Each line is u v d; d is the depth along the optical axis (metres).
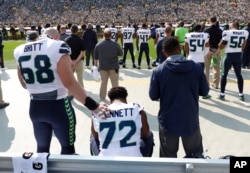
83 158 1.96
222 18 49.16
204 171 1.89
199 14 50.88
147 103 7.76
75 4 53.22
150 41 23.78
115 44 7.72
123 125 3.13
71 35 7.78
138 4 52.75
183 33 10.48
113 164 1.94
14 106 7.71
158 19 50.53
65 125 3.30
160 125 3.62
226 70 7.69
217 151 5.12
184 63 3.44
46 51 3.03
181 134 3.48
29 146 5.49
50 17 51.47
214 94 8.44
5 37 31.08
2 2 53.50
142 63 13.98
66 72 3.04
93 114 3.29
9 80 10.33
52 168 2.00
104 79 7.93
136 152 3.14
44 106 3.23
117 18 51.03
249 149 5.18
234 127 6.16
